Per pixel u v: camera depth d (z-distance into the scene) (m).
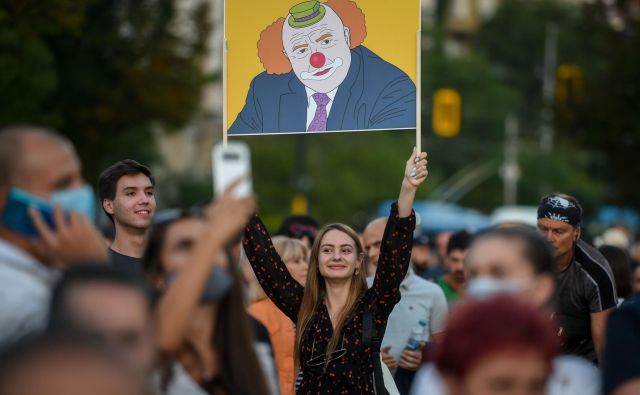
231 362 8.32
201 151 130.38
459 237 18.91
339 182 113.75
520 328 6.28
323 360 12.80
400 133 132.00
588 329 13.91
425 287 16.06
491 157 137.88
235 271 8.48
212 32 58.28
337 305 13.09
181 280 7.68
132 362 5.10
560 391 8.38
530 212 69.75
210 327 8.38
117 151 61.53
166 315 7.60
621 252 17.11
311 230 19.36
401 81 14.07
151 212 13.90
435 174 136.88
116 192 13.79
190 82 57.16
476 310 6.42
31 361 4.78
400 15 14.12
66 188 8.12
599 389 8.11
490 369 6.27
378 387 12.78
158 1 56.75
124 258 13.69
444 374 6.45
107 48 55.88
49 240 8.01
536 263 7.93
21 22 42.53
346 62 14.23
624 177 62.34
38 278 7.88
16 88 44.12
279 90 14.34
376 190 115.75
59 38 54.34
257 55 14.38
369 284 16.59
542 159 131.88
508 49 162.50
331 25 14.28
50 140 8.11
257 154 111.00
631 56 61.78
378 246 16.89
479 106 141.00
